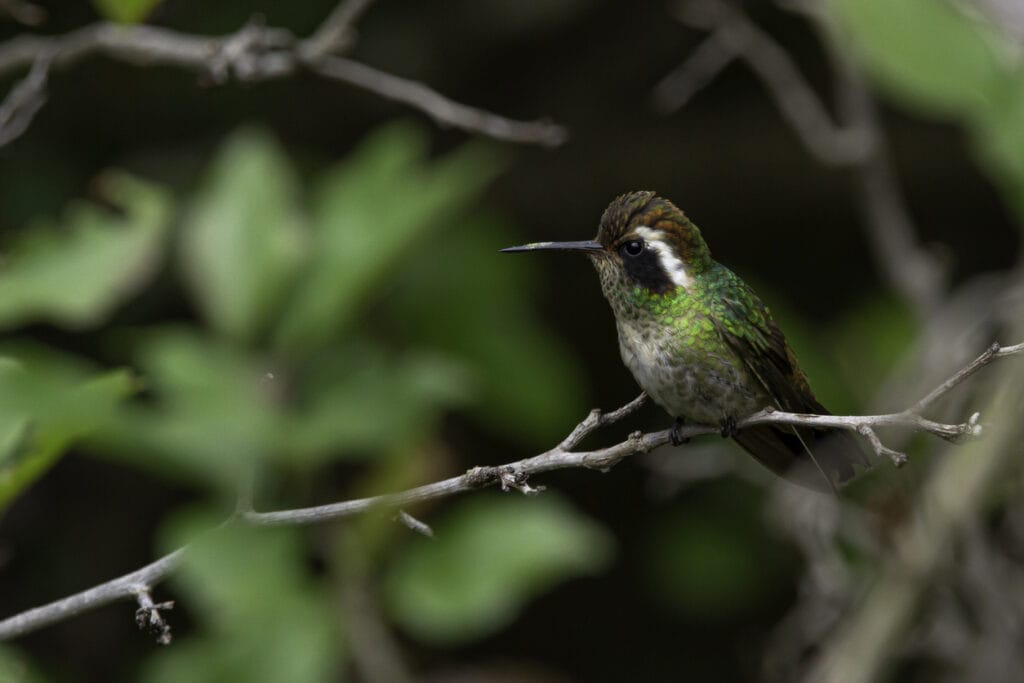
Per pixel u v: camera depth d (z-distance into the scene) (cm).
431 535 596
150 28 1081
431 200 852
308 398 884
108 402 589
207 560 780
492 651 1631
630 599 1636
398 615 802
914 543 848
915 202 1597
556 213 1529
